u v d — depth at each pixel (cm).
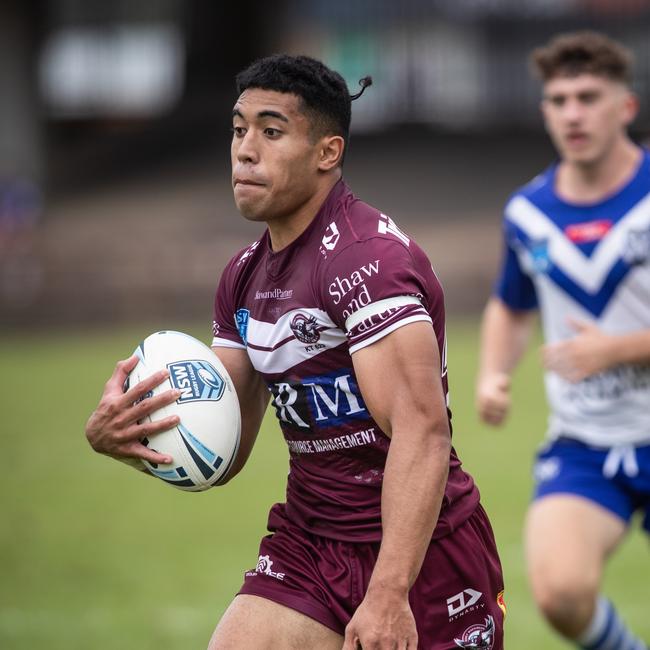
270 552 1337
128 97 15512
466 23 15150
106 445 1310
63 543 3109
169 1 15438
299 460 1334
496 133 13800
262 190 1256
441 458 1185
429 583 1284
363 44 15325
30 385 6053
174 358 1331
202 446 1309
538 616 2411
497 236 10025
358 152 13325
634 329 2028
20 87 12488
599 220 2022
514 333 2173
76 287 9050
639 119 13338
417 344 1197
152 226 10950
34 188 12056
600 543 1877
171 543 3081
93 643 2233
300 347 1272
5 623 2383
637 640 1881
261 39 14675
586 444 1973
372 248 1227
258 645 1263
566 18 14850
